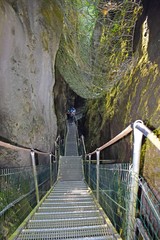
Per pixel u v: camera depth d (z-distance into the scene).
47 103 4.52
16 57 2.99
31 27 3.55
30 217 2.09
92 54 4.19
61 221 2.03
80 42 4.05
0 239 1.82
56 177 6.80
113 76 4.06
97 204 2.63
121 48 3.78
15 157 2.89
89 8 3.12
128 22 3.38
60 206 2.70
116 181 2.28
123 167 2.12
